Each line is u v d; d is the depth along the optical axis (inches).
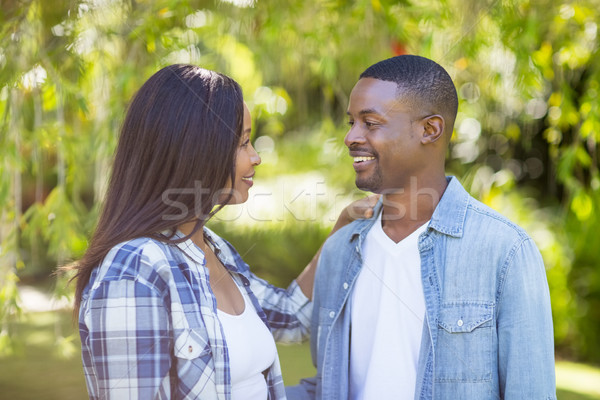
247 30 160.1
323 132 227.8
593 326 230.8
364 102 78.0
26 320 238.2
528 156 268.5
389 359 80.4
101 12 137.3
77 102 133.0
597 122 148.3
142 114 70.4
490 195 202.2
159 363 62.9
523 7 145.6
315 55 180.9
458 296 76.0
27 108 141.3
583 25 151.6
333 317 87.8
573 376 210.4
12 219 143.4
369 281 85.1
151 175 69.6
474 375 74.5
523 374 72.1
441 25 144.9
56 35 135.1
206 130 69.6
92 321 62.7
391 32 151.6
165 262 67.1
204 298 70.3
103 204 72.4
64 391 173.9
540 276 73.5
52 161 191.6
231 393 69.6
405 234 82.7
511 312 73.2
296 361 207.3
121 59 151.5
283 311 95.6
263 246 274.7
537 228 220.7
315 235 267.9
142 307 63.0
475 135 197.5
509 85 161.8
